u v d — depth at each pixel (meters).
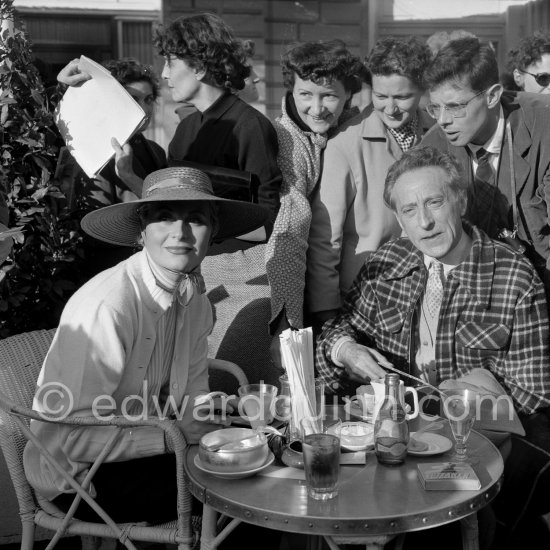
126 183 3.46
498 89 3.35
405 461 2.42
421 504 2.15
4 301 3.53
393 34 6.72
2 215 3.28
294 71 3.59
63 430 2.55
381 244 3.73
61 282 3.67
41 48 6.09
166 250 2.63
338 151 3.68
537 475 2.88
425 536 2.68
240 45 3.63
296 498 2.19
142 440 2.52
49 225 3.62
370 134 3.69
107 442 2.49
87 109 3.39
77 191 3.77
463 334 3.07
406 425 2.40
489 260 3.08
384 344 3.25
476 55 3.27
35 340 2.89
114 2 6.14
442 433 2.65
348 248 3.75
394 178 3.04
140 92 4.16
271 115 6.58
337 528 2.07
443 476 2.25
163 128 6.20
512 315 3.04
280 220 3.53
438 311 3.13
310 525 2.08
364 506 2.14
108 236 2.95
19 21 3.64
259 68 6.53
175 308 2.79
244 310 3.59
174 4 6.25
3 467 3.24
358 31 6.63
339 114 3.69
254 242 3.64
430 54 3.63
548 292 3.44
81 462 2.57
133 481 2.60
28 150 3.58
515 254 3.08
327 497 2.18
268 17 6.48
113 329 2.55
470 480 2.23
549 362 3.04
